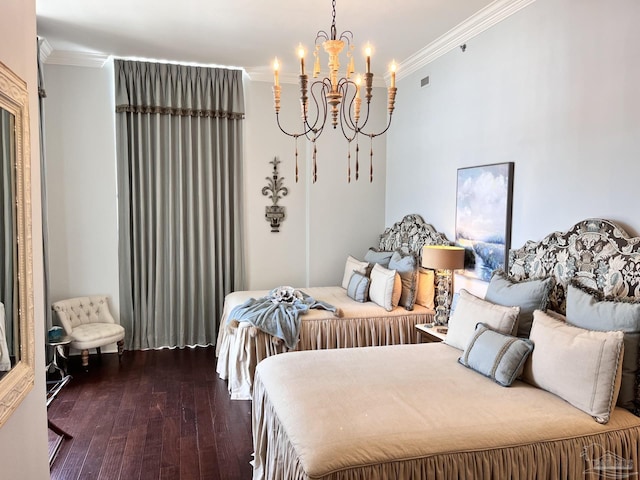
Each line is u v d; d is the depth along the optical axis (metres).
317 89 5.44
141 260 4.98
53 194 4.72
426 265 3.89
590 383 2.14
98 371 4.39
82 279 4.86
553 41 3.02
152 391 3.93
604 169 2.66
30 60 1.97
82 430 3.23
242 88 5.21
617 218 2.59
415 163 4.91
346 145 5.59
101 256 4.90
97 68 4.78
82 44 4.34
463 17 3.67
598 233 2.62
